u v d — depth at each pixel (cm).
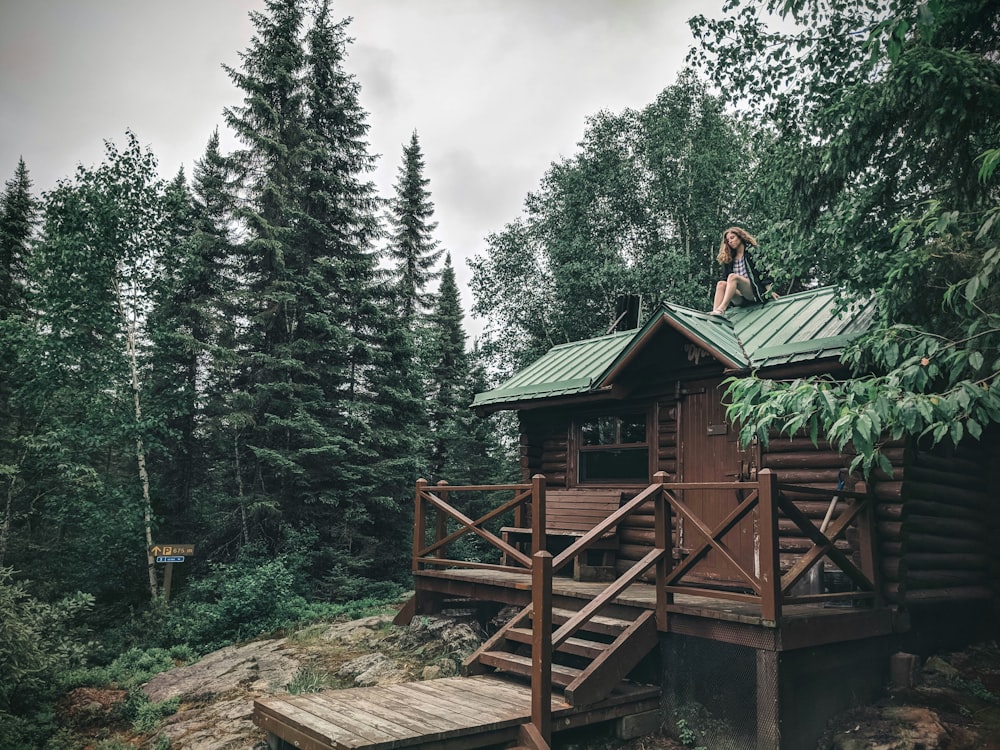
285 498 1711
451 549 2025
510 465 2812
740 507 620
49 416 1530
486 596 879
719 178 2286
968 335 546
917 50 605
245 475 1847
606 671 632
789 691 594
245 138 1855
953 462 855
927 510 786
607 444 1075
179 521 1759
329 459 1767
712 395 932
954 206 640
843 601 736
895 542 726
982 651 823
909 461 731
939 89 609
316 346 1777
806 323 894
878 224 751
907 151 700
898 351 562
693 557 655
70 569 1470
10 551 1538
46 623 1020
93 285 1495
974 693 703
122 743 765
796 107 814
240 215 1773
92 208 1488
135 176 1545
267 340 1869
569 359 1249
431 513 2005
